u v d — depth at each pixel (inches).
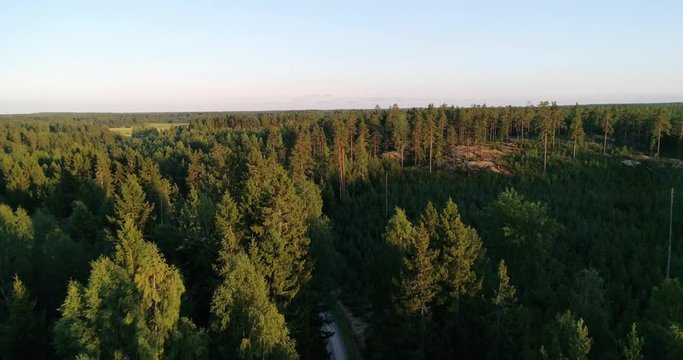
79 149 3710.6
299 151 3014.3
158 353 856.9
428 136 3255.4
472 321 1091.3
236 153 3467.0
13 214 1795.0
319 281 1309.1
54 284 1262.3
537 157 3282.5
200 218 1433.3
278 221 1241.4
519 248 1451.8
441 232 1201.4
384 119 4188.0
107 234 1496.1
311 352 1207.6
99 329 879.1
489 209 1584.6
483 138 3772.1
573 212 2187.5
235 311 928.9
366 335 1439.5
